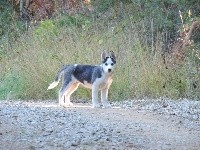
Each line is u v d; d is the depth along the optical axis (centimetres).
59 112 1382
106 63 1559
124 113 1430
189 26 2252
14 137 1038
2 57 2172
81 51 2006
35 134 1066
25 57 2055
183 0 2523
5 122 1182
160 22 2380
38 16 2814
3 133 1070
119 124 1239
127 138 1068
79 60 1972
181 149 997
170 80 1917
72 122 1216
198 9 2505
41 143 993
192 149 1002
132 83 1891
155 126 1248
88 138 1044
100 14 2634
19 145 978
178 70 1955
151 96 1873
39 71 1967
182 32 2241
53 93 1942
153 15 2450
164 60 1962
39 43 2120
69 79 1628
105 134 1091
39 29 2316
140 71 1906
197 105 1599
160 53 1989
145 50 2072
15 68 2044
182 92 1898
